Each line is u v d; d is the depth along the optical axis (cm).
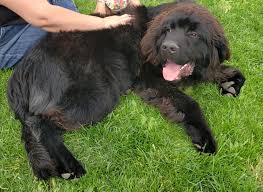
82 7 246
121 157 140
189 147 146
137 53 174
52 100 148
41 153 134
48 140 137
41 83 150
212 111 165
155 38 168
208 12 169
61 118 145
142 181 131
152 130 150
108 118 156
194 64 170
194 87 180
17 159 140
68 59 153
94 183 130
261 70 193
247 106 164
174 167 135
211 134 148
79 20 162
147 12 186
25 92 151
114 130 151
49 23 158
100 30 166
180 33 161
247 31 227
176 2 184
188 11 163
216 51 169
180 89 178
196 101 165
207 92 175
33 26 179
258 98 173
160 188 129
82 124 150
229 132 150
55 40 157
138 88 173
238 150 142
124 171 135
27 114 147
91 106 151
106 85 156
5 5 156
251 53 206
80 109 149
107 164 137
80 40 159
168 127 156
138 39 176
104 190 130
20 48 181
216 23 168
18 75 154
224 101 169
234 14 241
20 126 151
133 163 137
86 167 137
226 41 170
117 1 200
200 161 139
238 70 178
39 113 145
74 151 144
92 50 159
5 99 165
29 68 153
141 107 164
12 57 182
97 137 149
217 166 135
